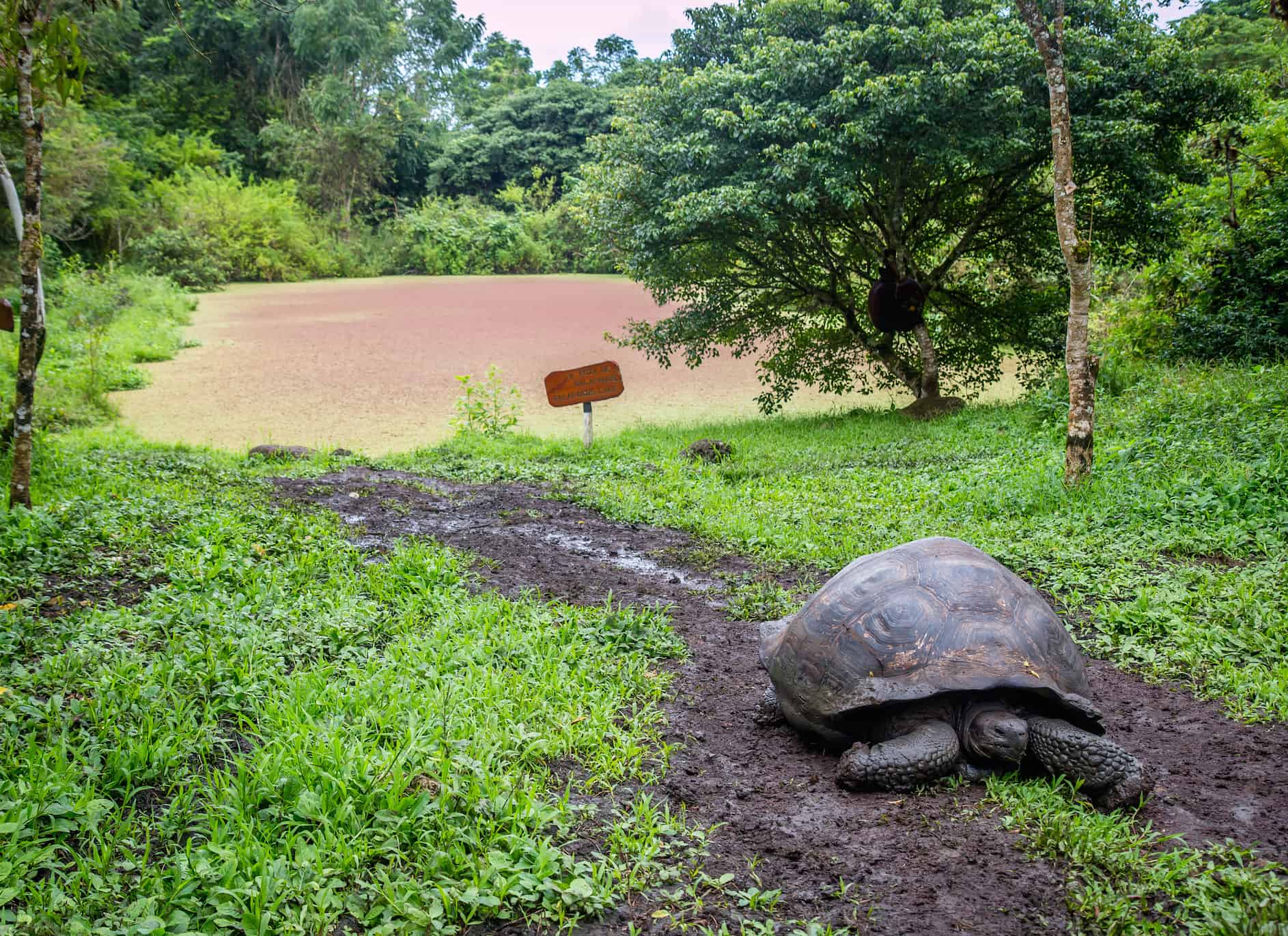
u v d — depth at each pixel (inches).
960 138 467.5
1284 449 306.3
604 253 589.9
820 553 277.0
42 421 540.4
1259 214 528.7
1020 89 462.3
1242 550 249.6
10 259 999.0
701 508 337.4
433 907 107.1
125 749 138.3
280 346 896.9
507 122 2105.1
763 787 143.3
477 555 277.9
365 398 669.3
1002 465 362.0
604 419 621.0
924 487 345.7
